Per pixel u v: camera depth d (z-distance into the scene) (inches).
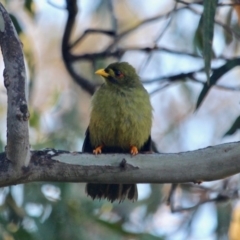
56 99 604.1
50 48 769.6
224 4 455.5
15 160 308.2
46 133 536.1
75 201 495.5
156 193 590.9
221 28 541.3
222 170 320.2
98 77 590.9
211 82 427.2
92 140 403.9
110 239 496.4
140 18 754.8
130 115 391.9
